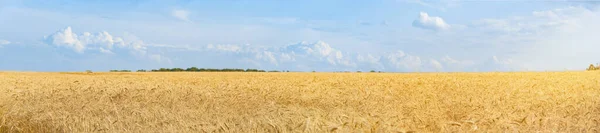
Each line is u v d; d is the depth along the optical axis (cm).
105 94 1280
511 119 779
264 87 1543
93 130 803
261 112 916
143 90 1360
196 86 1564
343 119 769
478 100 1145
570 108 954
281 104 1107
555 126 709
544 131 685
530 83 1848
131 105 998
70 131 809
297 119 791
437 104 1070
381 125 695
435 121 770
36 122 861
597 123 733
